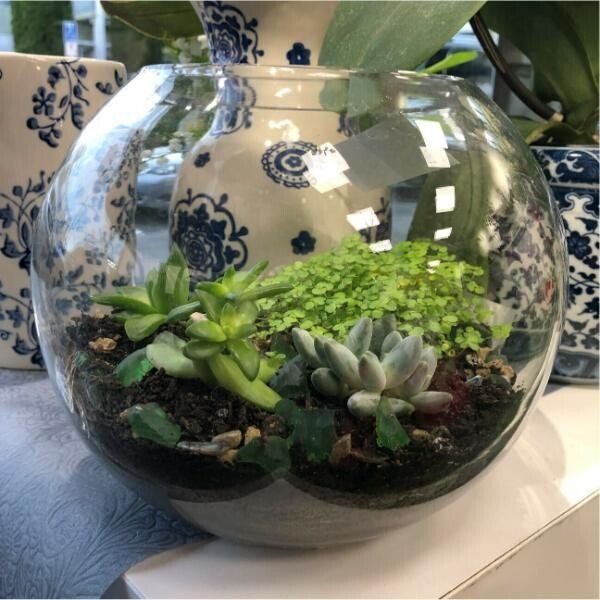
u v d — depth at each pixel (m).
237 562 0.47
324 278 0.47
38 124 0.69
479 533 0.51
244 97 0.51
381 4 0.62
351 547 0.49
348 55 0.62
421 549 0.49
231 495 0.40
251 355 0.38
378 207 0.51
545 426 0.67
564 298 0.53
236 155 0.56
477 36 0.80
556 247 0.52
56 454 0.59
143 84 0.55
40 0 1.00
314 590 0.44
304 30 0.62
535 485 0.57
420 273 0.47
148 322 0.43
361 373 0.38
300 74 0.48
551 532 0.52
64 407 0.49
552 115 0.81
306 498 0.40
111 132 0.53
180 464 0.40
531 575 0.51
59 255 0.52
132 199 0.53
